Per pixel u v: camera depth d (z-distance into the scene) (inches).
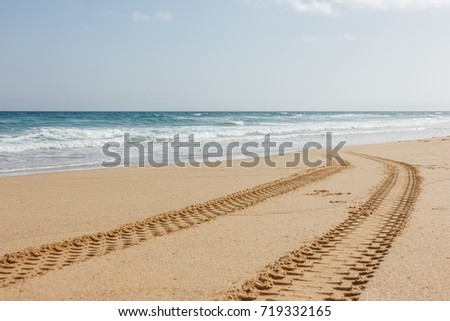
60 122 1774.1
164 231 288.0
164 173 539.5
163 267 219.9
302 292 191.0
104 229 292.2
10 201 375.9
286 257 231.8
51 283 202.1
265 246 251.8
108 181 479.5
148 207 354.6
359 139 1128.2
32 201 377.1
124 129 1246.9
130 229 293.7
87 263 227.3
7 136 936.9
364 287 193.6
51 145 808.3
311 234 275.6
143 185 456.1
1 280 206.4
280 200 379.9
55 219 317.7
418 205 350.6
